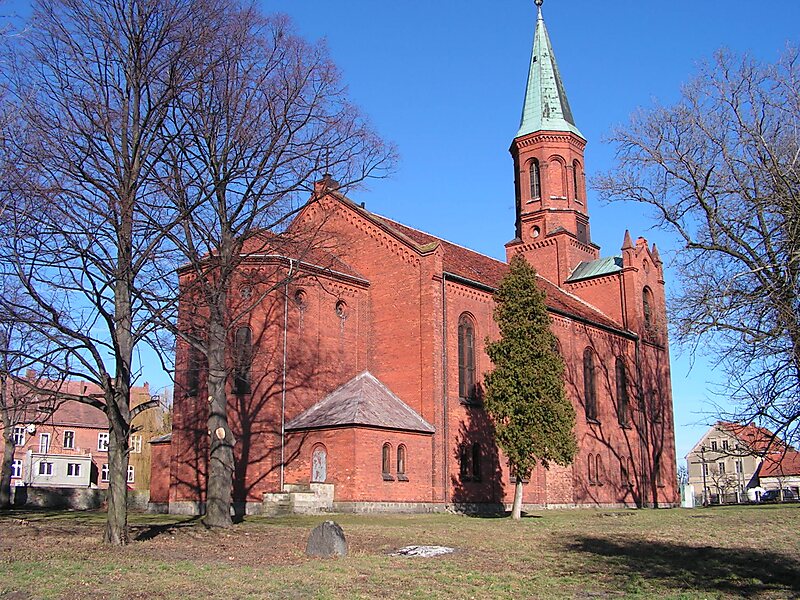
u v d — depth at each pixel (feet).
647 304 187.93
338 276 131.44
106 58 74.69
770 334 40.98
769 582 53.21
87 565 57.98
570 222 194.08
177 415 126.93
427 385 126.52
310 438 116.47
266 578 52.85
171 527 88.02
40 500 154.92
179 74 76.69
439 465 123.85
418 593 48.21
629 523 101.81
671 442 190.08
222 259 90.48
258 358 119.34
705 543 76.79
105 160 71.87
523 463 113.91
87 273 68.39
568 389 156.76
